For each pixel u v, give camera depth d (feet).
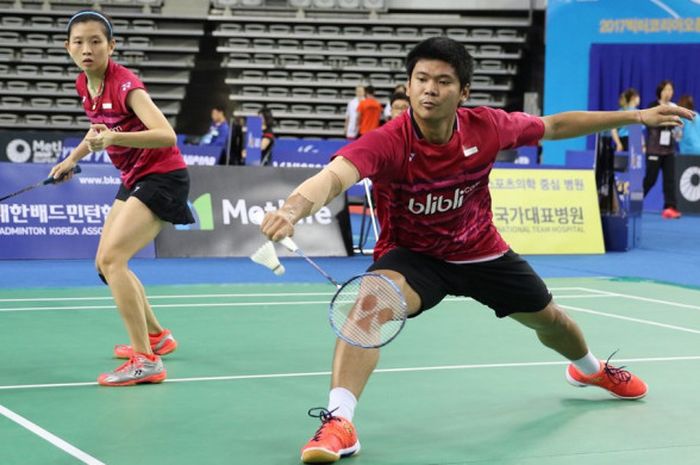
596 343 22.11
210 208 37.88
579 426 15.07
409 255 14.06
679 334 23.27
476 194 13.84
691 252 42.04
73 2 77.77
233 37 78.95
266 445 13.84
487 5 79.25
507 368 19.21
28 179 36.55
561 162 70.28
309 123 77.82
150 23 78.18
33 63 76.28
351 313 13.04
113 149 18.11
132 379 17.37
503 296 14.62
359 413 15.72
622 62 70.79
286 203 11.76
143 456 13.21
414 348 21.13
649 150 57.82
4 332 22.39
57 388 17.13
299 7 79.36
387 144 12.76
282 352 20.57
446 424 15.11
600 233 41.75
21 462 12.84
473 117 13.47
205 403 16.22
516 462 13.19
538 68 78.79
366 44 78.89
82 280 31.22
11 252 36.06
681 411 16.03
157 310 25.88
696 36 69.92
